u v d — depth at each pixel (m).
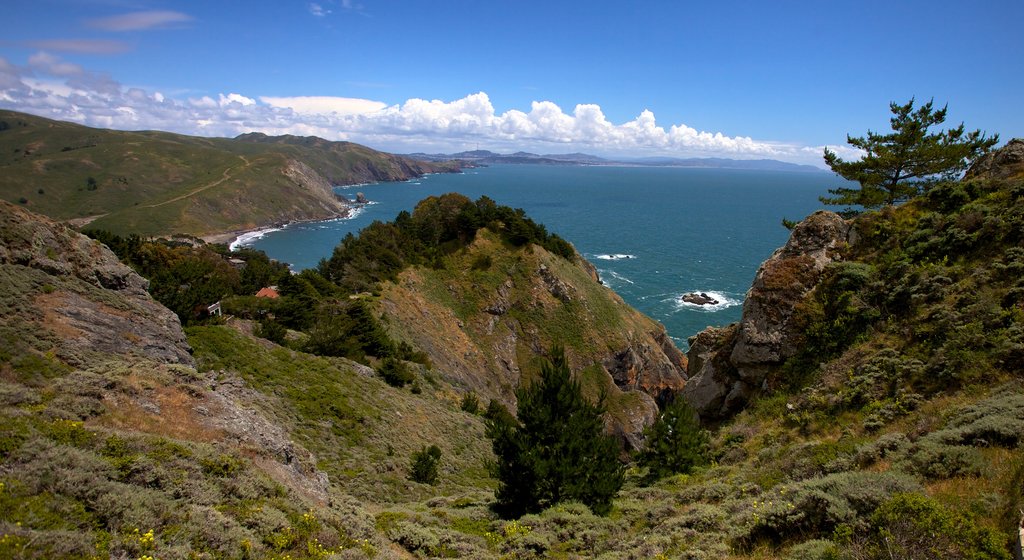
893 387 17.66
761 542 10.72
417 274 74.38
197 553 8.73
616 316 78.56
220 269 72.19
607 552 13.34
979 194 24.11
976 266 20.30
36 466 8.78
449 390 50.38
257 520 10.61
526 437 18.61
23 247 25.19
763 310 25.62
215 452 12.45
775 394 23.14
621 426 64.00
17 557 6.82
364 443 29.73
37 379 18.11
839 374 20.55
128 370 15.43
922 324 19.53
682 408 22.16
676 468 21.27
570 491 17.97
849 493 10.09
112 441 10.88
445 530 16.14
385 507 20.58
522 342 73.88
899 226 25.42
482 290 76.12
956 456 10.69
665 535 13.20
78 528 8.07
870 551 8.32
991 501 8.83
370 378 39.84
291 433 27.41
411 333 60.56
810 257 26.25
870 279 23.53
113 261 29.64
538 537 15.02
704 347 33.75
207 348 32.59
